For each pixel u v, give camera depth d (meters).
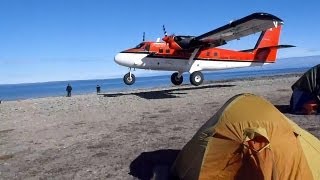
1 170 7.97
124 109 17.33
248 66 28.81
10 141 11.08
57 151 9.41
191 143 6.30
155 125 12.30
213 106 16.34
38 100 27.03
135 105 18.70
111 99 22.89
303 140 5.70
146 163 7.80
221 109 6.24
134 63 25.41
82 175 7.31
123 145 9.57
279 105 15.02
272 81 32.81
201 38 24.73
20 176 7.48
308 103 12.50
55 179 7.17
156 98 21.64
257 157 5.16
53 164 8.22
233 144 5.45
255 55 28.95
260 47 29.22
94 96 27.14
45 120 15.29
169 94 24.00
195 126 11.61
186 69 26.58
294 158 5.29
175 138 9.97
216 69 27.70
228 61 27.94
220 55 27.52
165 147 9.02
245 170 5.29
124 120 13.89
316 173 5.32
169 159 7.96
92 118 15.01
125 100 21.61
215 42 25.34
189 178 5.88
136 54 25.31
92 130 12.12
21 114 18.03
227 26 22.27
